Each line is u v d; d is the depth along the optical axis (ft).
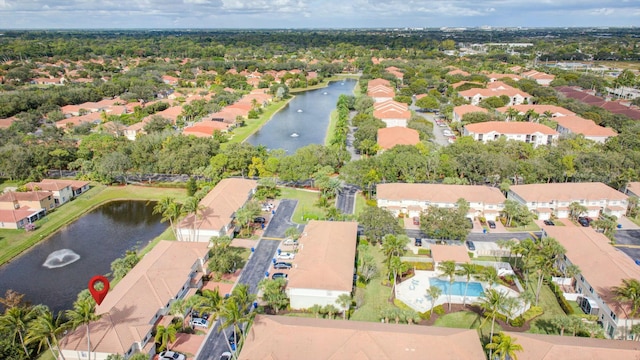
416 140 605.31
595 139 638.53
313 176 498.28
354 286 316.60
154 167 519.19
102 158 536.01
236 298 243.40
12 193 444.55
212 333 270.26
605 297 276.41
